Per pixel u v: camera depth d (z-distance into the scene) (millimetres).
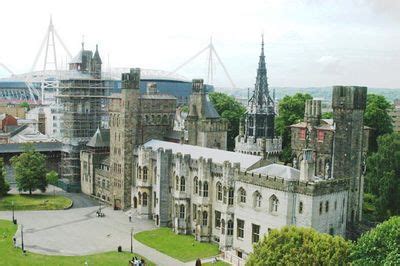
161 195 121250
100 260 93250
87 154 156625
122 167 137500
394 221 67438
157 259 96875
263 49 152750
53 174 154875
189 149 125438
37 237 108875
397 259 61375
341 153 101625
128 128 137250
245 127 160125
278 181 91188
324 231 89875
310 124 132875
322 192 88375
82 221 124562
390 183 111312
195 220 113750
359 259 66000
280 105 178125
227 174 102750
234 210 101625
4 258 90125
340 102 100688
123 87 136500
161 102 143250
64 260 92312
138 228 119438
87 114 170750
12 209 132875
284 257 68062
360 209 103812
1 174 144000
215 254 101062
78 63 184875
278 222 91438
